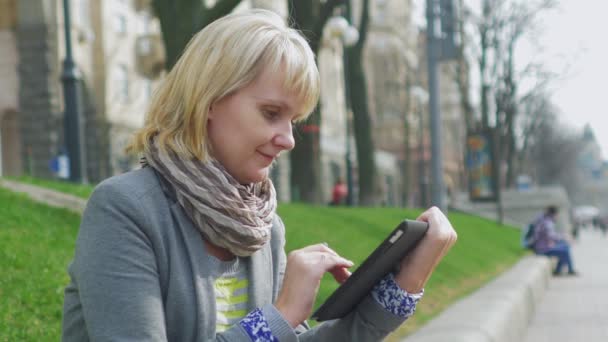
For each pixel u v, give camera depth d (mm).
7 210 6098
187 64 1614
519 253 19562
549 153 73062
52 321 4066
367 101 21750
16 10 26531
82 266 1476
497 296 7258
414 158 59250
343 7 21516
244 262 1720
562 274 16109
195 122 1572
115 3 30938
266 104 1588
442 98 67688
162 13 10914
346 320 1838
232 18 1618
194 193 1551
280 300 1620
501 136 36250
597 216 69312
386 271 1757
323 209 12180
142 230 1521
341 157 42344
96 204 1522
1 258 4758
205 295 1576
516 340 6625
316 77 1641
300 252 1681
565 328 7836
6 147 27969
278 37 1604
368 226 11453
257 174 1642
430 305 7215
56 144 26547
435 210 1807
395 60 46250
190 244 1578
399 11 60062
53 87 26656
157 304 1488
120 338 1434
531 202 34969
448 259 11273
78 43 28438
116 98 30859
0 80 26734
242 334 1518
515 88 35125
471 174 28828
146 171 1611
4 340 3582
